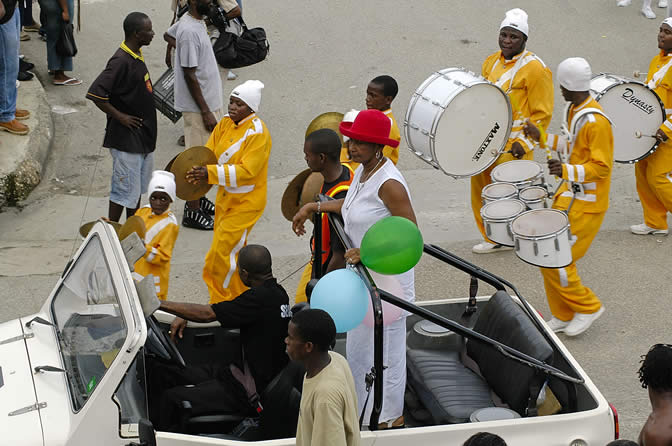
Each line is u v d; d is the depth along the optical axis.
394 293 10.09
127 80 17.47
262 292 10.80
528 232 13.54
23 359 10.22
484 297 12.51
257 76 26.88
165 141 23.50
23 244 18.33
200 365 11.66
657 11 32.38
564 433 9.59
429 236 19.11
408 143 16.47
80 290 10.66
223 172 14.71
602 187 14.61
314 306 9.55
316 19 31.03
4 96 21.06
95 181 21.31
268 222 19.72
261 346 10.75
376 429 9.38
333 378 8.47
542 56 28.23
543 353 10.13
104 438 8.84
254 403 10.58
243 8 31.72
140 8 31.08
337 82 26.64
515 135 17.12
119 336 9.25
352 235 10.55
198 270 17.70
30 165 20.61
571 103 14.84
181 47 19.31
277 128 24.02
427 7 32.22
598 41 29.53
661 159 17.98
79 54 27.66
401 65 27.66
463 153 16.12
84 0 31.47
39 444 8.85
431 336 12.02
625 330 15.49
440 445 9.38
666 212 18.95
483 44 29.23
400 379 10.48
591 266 17.78
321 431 8.30
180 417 10.46
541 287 17.11
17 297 16.28
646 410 13.23
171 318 11.98
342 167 13.53
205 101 19.78
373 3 32.53
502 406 10.78
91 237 11.08
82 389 9.35
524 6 32.38
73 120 24.08
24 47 27.64
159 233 13.95
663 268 17.69
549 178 21.56
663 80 18.36
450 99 15.48
